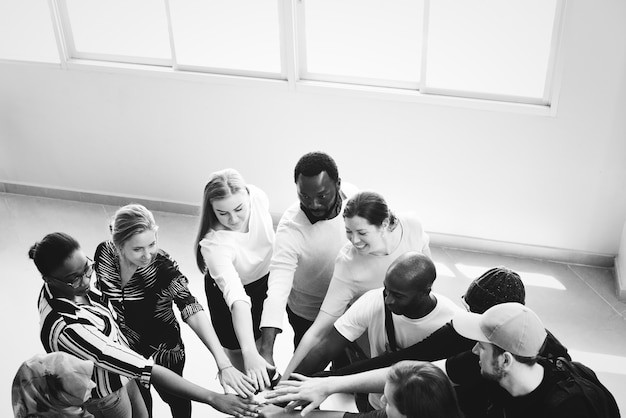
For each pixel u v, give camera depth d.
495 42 4.45
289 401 2.37
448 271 4.79
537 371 2.07
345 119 4.78
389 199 4.98
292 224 2.92
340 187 3.02
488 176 4.72
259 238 3.06
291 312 3.21
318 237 2.89
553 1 4.29
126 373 2.48
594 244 4.77
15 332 4.27
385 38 4.64
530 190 4.70
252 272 3.11
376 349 2.62
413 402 1.84
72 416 2.40
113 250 2.75
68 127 5.38
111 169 5.46
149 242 2.62
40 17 5.18
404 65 4.69
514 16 4.37
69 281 2.40
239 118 4.98
